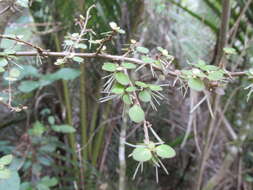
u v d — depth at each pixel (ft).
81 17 0.94
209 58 2.03
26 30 1.60
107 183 1.86
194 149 2.17
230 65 1.90
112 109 1.87
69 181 1.96
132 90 0.71
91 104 1.87
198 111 1.96
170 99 1.96
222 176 2.03
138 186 2.03
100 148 1.93
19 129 2.07
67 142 1.97
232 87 1.99
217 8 1.86
